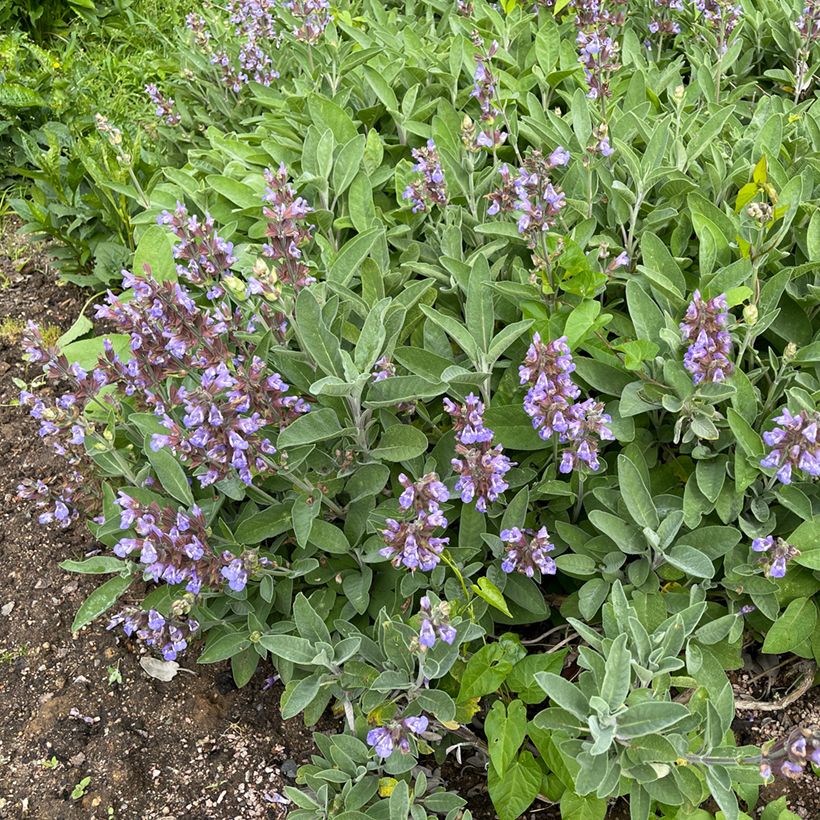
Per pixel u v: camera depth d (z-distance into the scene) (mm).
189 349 640
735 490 647
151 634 652
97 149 1151
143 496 682
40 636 770
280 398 616
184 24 1676
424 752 624
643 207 825
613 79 1015
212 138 1007
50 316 1111
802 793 629
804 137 909
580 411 591
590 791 529
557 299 735
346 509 694
